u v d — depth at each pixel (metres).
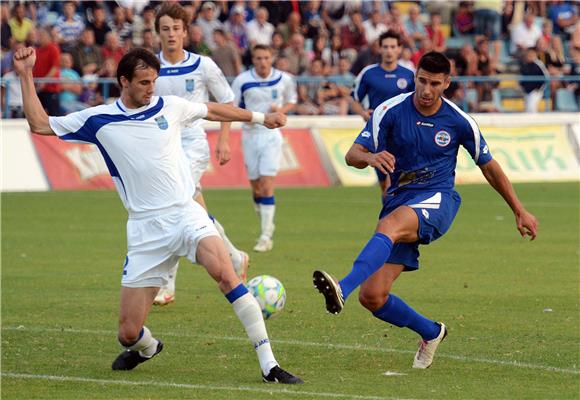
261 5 86.00
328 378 23.28
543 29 91.62
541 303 33.31
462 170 79.62
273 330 29.12
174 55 34.50
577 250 45.56
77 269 40.38
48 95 73.44
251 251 45.22
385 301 24.42
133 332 23.48
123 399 21.22
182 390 21.97
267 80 53.25
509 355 25.88
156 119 23.67
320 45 84.38
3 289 35.97
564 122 84.56
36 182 71.69
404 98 24.73
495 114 82.88
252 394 21.52
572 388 22.39
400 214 23.95
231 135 75.62
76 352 26.23
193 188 24.14
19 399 21.30
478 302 33.53
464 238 49.44
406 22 88.38
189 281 38.31
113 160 23.67
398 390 22.06
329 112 80.56
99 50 77.00
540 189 73.75
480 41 86.75
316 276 21.67
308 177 76.81
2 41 77.44
